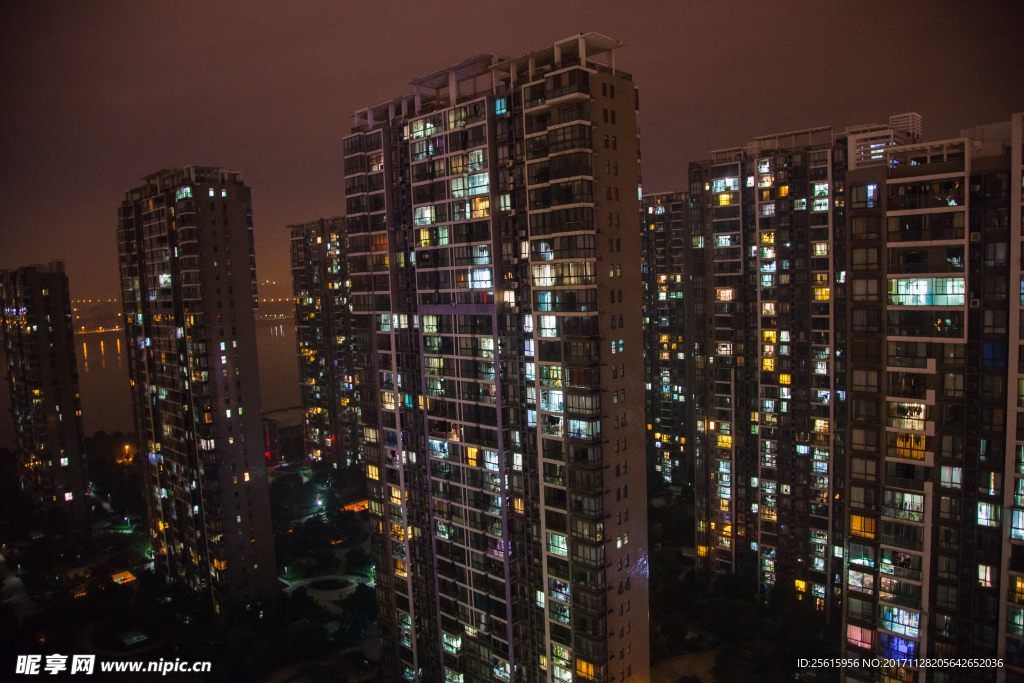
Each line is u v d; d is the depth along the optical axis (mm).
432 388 87125
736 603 115375
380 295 93438
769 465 118688
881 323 62094
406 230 89250
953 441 60062
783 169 113688
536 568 78250
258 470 125250
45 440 168750
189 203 115375
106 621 122438
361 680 106688
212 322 118312
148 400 139000
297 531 167750
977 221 57812
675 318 184500
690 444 184125
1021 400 56531
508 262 77312
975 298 58219
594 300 68688
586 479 70625
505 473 79375
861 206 62344
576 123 67000
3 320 186250
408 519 93375
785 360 115375
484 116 76688
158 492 139750
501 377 78938
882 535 63562
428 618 92938
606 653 73000
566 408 71688
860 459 64188
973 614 60031
